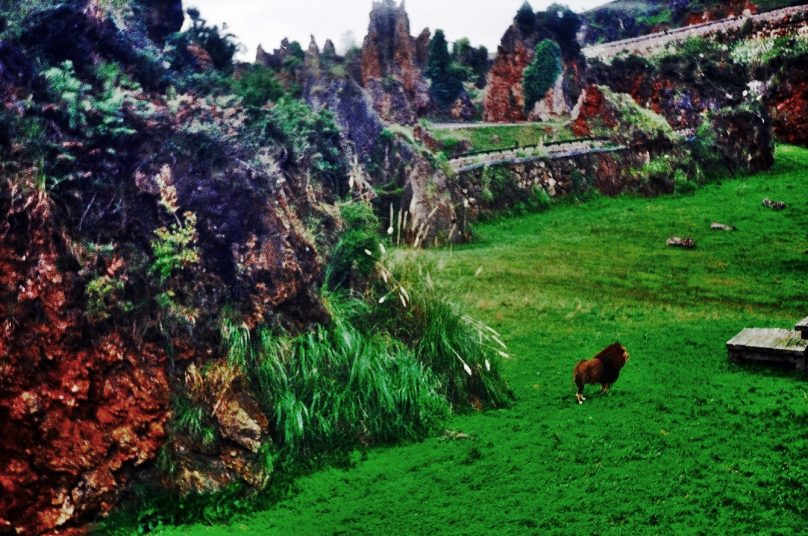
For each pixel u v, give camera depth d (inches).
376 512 512.1
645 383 725.3
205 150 632.4
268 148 690.8
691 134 1807.3
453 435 616.4
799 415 636.1
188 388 554.3
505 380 724.7
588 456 582.6
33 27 606.5
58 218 543.5
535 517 502.9
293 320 627.8
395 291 701.3
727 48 2220.7
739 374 740.0
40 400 493.0
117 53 670.5
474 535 485.4
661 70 2098.9
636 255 1234.0
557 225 1466.5
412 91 2222.0
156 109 626.5
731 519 494.3
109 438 509.0
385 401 611.8
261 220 636.7
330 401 599.8
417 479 552.1
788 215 1409.9
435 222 1310.3
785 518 492.4
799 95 1959.9
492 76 2224.4
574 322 917.8
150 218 589.6
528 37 2284.7
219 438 543.2
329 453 575.5
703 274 1131.9
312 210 718.5
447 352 682.8
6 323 495.5
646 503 516.1
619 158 1716.3
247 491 526.9
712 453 580.7
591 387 721.6
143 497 505.0
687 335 868.0
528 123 2007.9
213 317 586.6
